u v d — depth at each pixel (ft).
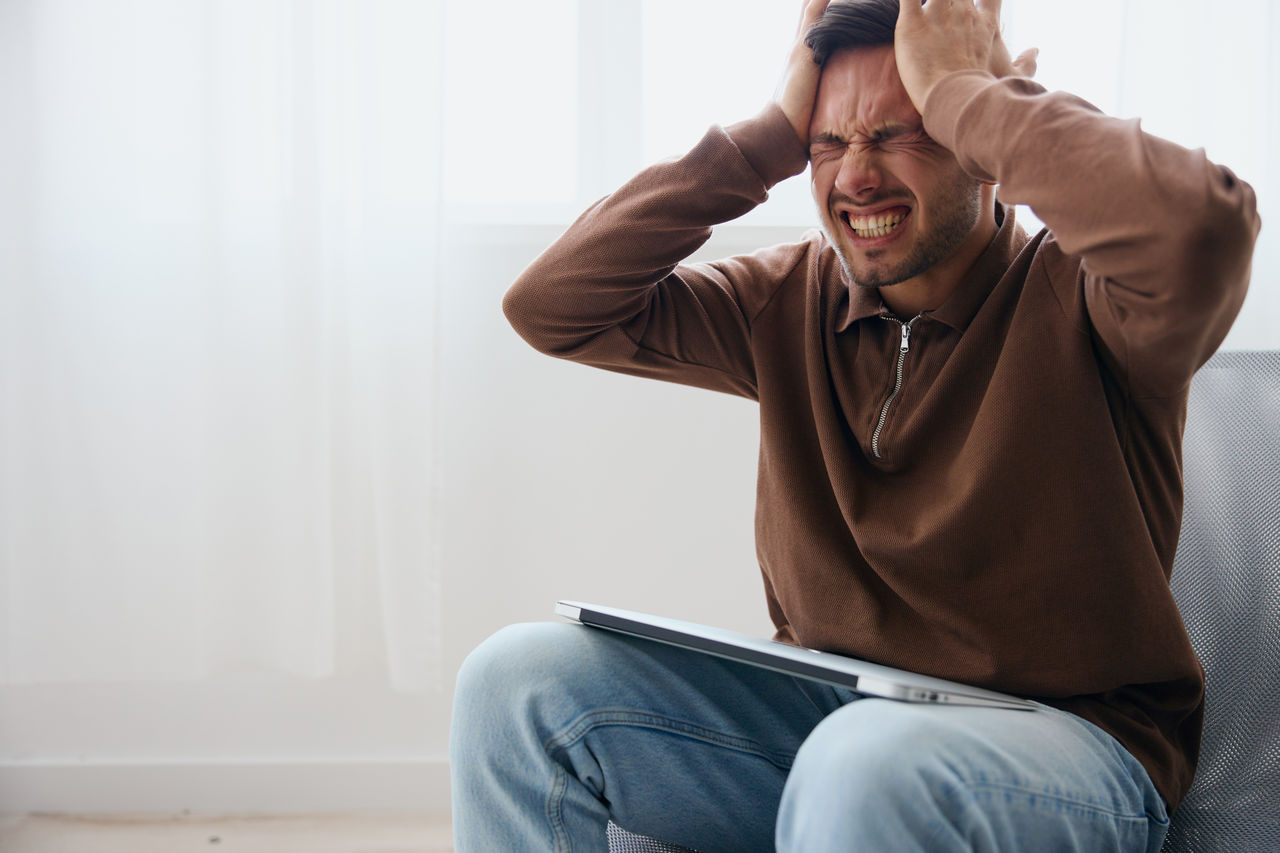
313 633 6.27
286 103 6.27
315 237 6.25
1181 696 3.14
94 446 6.33
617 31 6.59
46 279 6.31
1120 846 2.75
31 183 6.28
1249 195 2.63
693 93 6.59
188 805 6.55
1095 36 6.18
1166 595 3.06
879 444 3.45
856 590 3.41
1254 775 3.18
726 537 6.49
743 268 4.08
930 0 3.24
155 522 6.36
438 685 6.28
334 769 6.53
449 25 6.55
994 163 2.93
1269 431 3.46
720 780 3.30
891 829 2.29
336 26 6.24
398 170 6.23
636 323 4.02
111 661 6.37
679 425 6.50
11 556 6.31
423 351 6.24
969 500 3.15
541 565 6.53
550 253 3.92
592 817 3.12
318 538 6.27
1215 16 5.96
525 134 6.58
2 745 6.61
